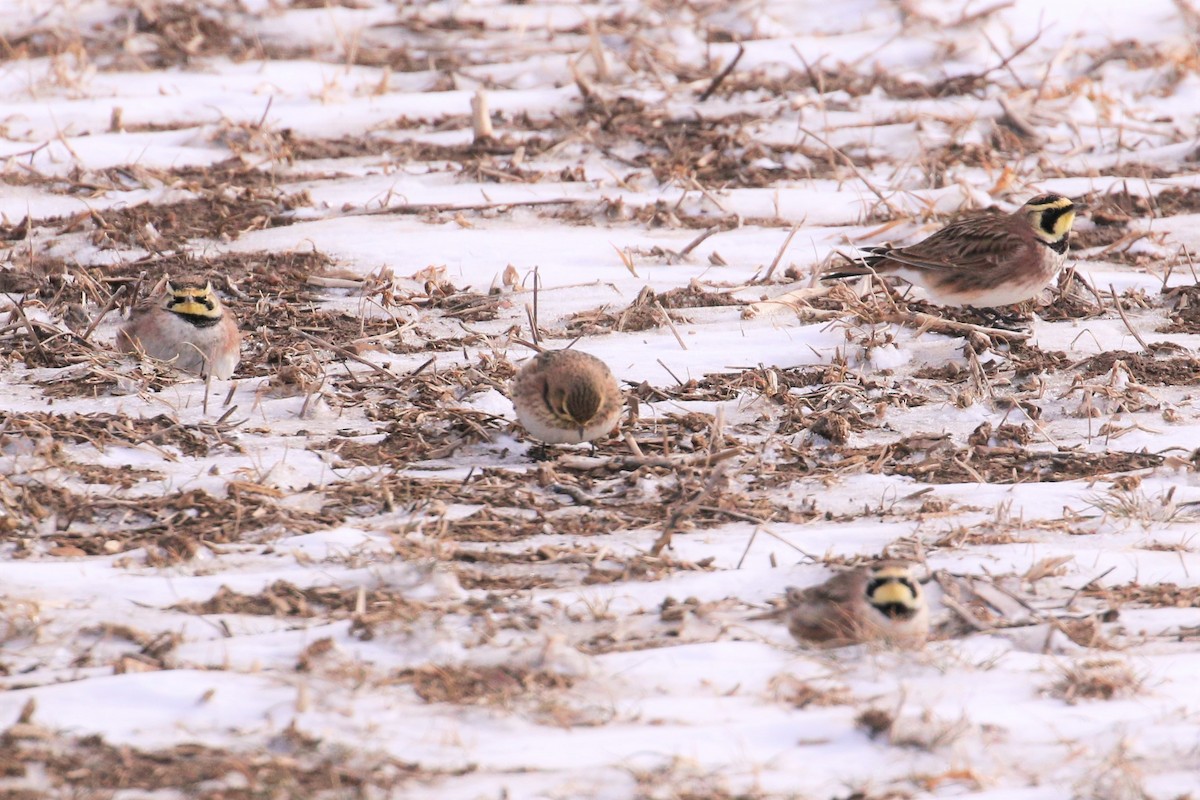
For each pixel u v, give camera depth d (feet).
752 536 33.30
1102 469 38.88
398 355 48.52
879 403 43.21
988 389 44.65
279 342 49.29
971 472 38.37
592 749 23.25
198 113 75.61
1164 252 59.77
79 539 32.45
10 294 53.93
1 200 63.46
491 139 71.46
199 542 32.17
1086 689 25.62
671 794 21.84
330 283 55.36
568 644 27.14
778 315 52.65
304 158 70.33
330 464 38.29
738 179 67.97
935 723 23.85
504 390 43.86
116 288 54.49
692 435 40.81
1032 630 28.09
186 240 59.67
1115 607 29.81
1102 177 68.03
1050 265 50.67
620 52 86.48
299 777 21.99
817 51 85.71
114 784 21.62
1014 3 91.91
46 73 80.69
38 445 37.55
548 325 51.49
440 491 36.32
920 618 27.53
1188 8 90.89
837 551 32.81
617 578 30.99
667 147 71.31
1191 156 70.54
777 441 40.65
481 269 56.90
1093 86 79.82
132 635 27.25
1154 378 46.24
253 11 90.68
